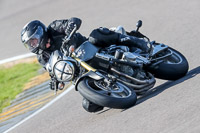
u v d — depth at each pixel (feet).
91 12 163.02
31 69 124.88
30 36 67.21
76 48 70.59
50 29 69.87
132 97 64.69
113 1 168.66
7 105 102.63
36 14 185.68
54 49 70.08
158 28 123.54
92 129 64.13
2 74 128.16
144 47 74.02
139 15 142.41
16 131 82.07
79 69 66.54
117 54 67.51
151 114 59.72
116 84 66.85
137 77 69.97
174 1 146.00
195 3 137.69
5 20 192.65
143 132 54.19
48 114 84.84
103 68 69.10
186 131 49.78
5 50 152.66
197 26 114.21
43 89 104.42
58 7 185.37
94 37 69.82
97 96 62.13
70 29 65.41
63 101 89.56
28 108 94.73
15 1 216.74
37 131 77.25
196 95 61.00
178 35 111.55
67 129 71.15
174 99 63.00
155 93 70.69
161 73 73.26
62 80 65.00
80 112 78.13
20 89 110.63
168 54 76.13
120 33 73.15
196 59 87.25
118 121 62.23
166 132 51.65
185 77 74.33
